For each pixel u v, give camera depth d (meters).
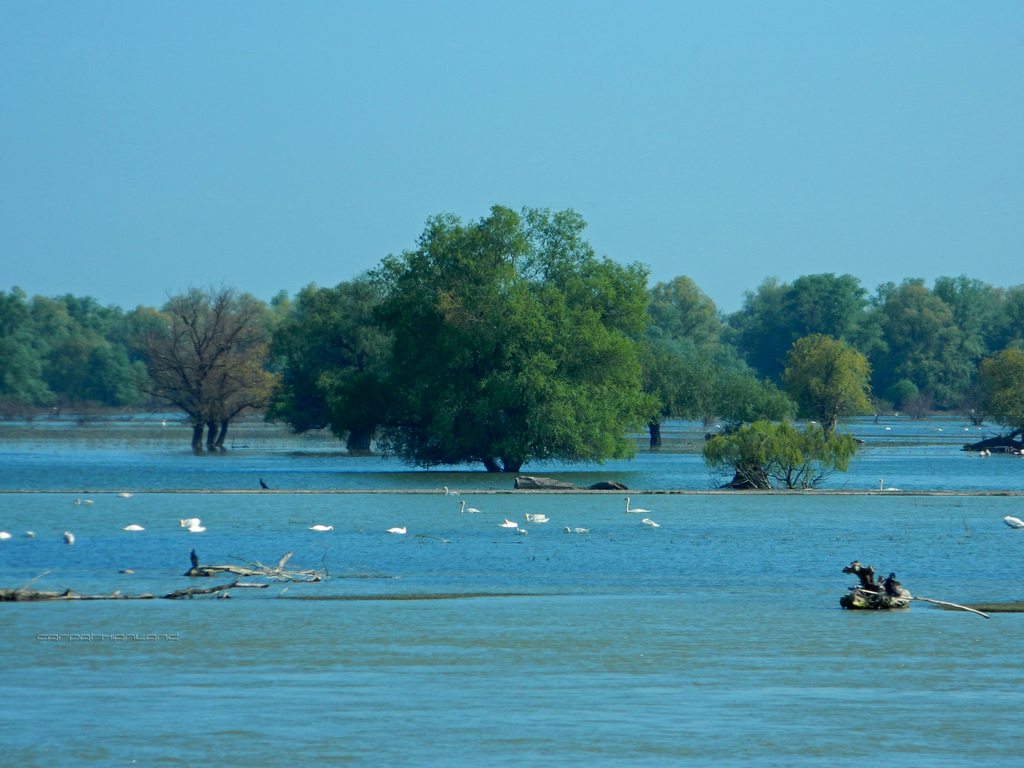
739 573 139.50
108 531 181.12
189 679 84.31
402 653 93.25
